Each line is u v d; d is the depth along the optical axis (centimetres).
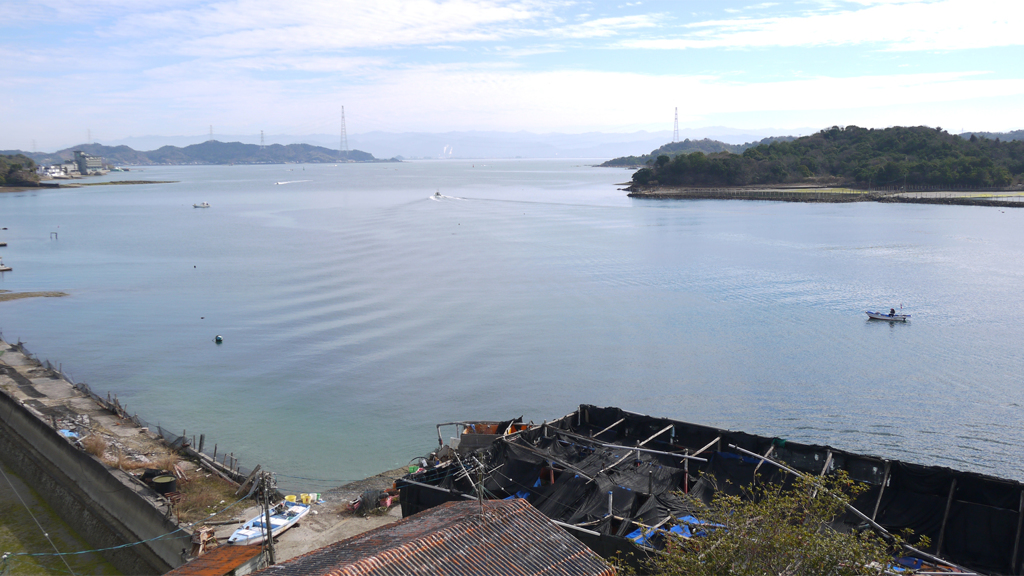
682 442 3872
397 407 6303
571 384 6775
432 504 3612
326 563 2244
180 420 6025
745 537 2058
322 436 5697
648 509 3148
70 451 4919
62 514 4650
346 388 6769
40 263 13900
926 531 2916
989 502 2923
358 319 9181
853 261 12850
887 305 9494
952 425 5634
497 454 3828
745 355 7512
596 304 9838
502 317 9188
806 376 6838
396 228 18712
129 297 10712
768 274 11756
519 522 2473
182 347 8125
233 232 18300
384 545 2298
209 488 4362
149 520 3991
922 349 7569
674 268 12431
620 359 7469
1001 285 10606
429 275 12031
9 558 4069
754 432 5597
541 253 14275
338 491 4550
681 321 8906
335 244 15800
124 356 7819
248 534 3697
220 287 11312
